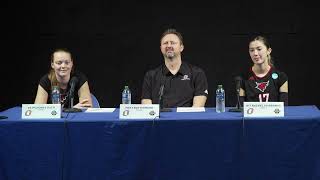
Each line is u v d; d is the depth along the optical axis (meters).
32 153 4.55
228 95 8.98
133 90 9.12
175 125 4.50
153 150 4.53
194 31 8.92
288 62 8.88
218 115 4.75
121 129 4.52
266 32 8.84
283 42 8.85
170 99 6.07
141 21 8.99
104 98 9.16
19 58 9.12
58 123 4.52
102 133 4.53
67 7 9.04
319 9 8.74
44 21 9.05
